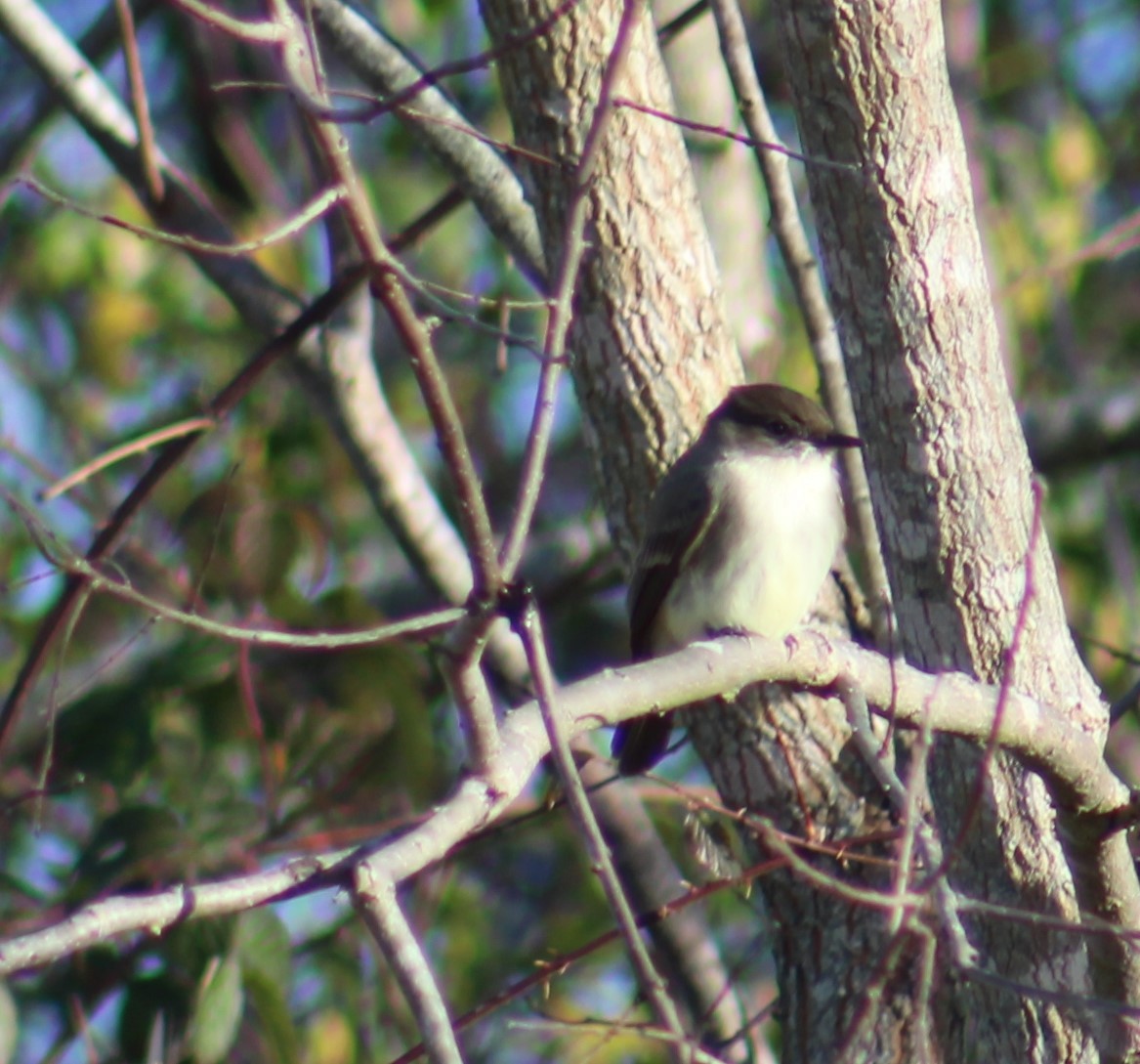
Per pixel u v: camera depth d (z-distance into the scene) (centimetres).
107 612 1420
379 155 1673
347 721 1245
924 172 896
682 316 1102
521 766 668
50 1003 1102
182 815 1155
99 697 1217
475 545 612
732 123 1326
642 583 1120
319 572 1288
